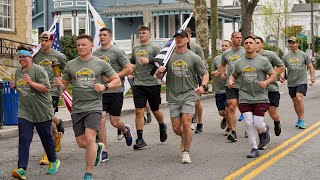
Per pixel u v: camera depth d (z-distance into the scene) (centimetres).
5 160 982
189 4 4009
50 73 923
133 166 895
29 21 2638
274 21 5206
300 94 1306
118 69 965
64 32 3997
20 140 792
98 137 933
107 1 4134
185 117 891
